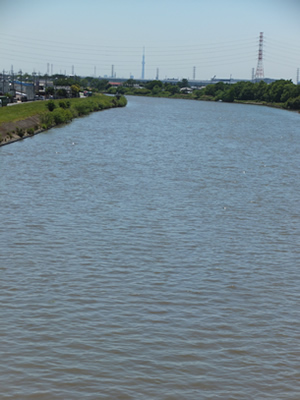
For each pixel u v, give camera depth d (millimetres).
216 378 15148
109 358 15859
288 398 14469
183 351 16312
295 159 54406
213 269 22547
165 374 15250
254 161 51781
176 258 23609
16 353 15891
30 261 22547
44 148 55312
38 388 14508
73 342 16562
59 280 20812
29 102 114938
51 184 37438
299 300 19906
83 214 29875
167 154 54219
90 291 20000
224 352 16344
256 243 25984
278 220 30109
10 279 20688
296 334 17438
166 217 29922
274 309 19109
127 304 19109
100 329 17359
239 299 19812
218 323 18000
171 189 37281
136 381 14938
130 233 26797
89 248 24391
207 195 35844
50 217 29016
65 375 15062
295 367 15719
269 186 39656
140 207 31891
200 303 19391
